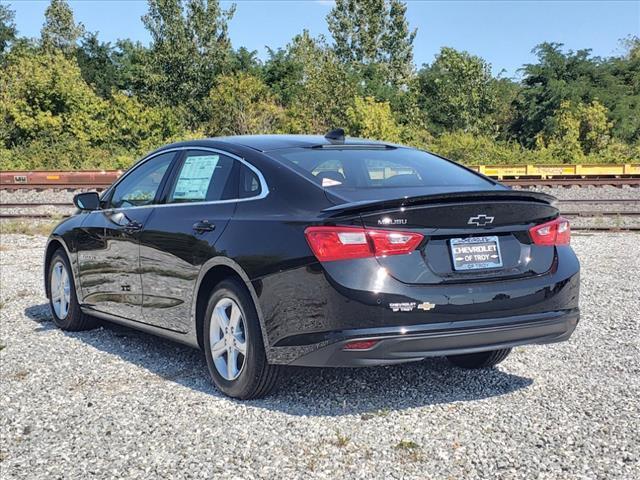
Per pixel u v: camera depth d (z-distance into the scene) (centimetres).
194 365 549
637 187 2311
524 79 5869
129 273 566
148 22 5916
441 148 4056
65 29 7462
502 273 428
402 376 511
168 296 519
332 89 4762
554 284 442
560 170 2536
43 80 3956
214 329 474
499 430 402
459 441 386
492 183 492
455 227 415
